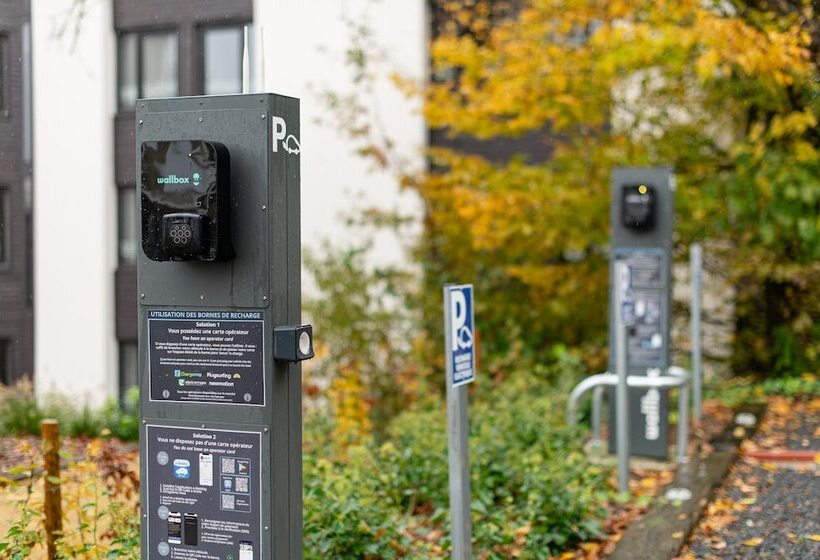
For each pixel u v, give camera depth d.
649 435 8.93
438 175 13.22
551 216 11.92
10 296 16.17
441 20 14.95
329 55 13.59
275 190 4.01
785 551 6.09
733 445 9.45
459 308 4.84
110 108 15.53
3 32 15.24
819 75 10.62
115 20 15.20
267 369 3.99
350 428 8.81
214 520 4.10
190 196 3.94
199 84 14.68
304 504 5.67
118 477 6.55
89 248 15.93
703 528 6.63
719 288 13.39
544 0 11.32
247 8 14.22
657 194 8.88
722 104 12.43
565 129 12.33
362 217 13.77
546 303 12.88
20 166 15.79
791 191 11.13
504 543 5.87
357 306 12.48
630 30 10.67
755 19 10.02
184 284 4.09
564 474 6.91
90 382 16.08
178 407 4.13
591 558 5.98
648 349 8.96
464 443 4.82
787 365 13.23
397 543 5.90
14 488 5.19
